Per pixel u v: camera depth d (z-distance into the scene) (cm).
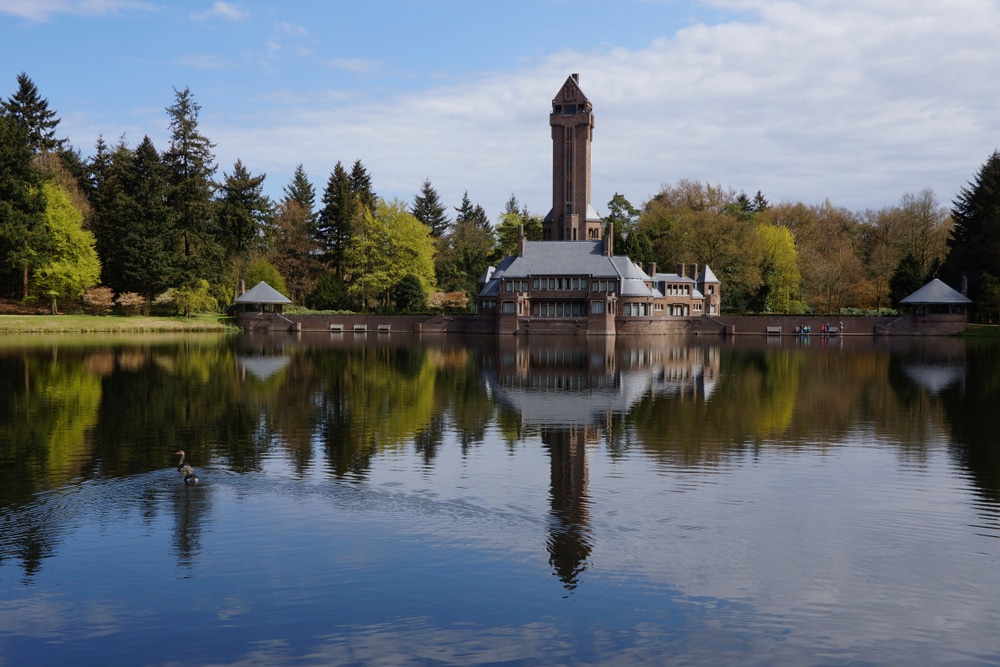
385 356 7800
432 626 1636
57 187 11469
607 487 2600
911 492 2583
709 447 3244
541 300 12756
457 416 3956
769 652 1552
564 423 3775
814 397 4756
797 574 1903
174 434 3416
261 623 1644
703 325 12738
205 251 12688
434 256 17825
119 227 12212
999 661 1530
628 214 17325
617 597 1769
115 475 2678
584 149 15438
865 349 9269
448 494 2488
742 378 5816
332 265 16388
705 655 1536
